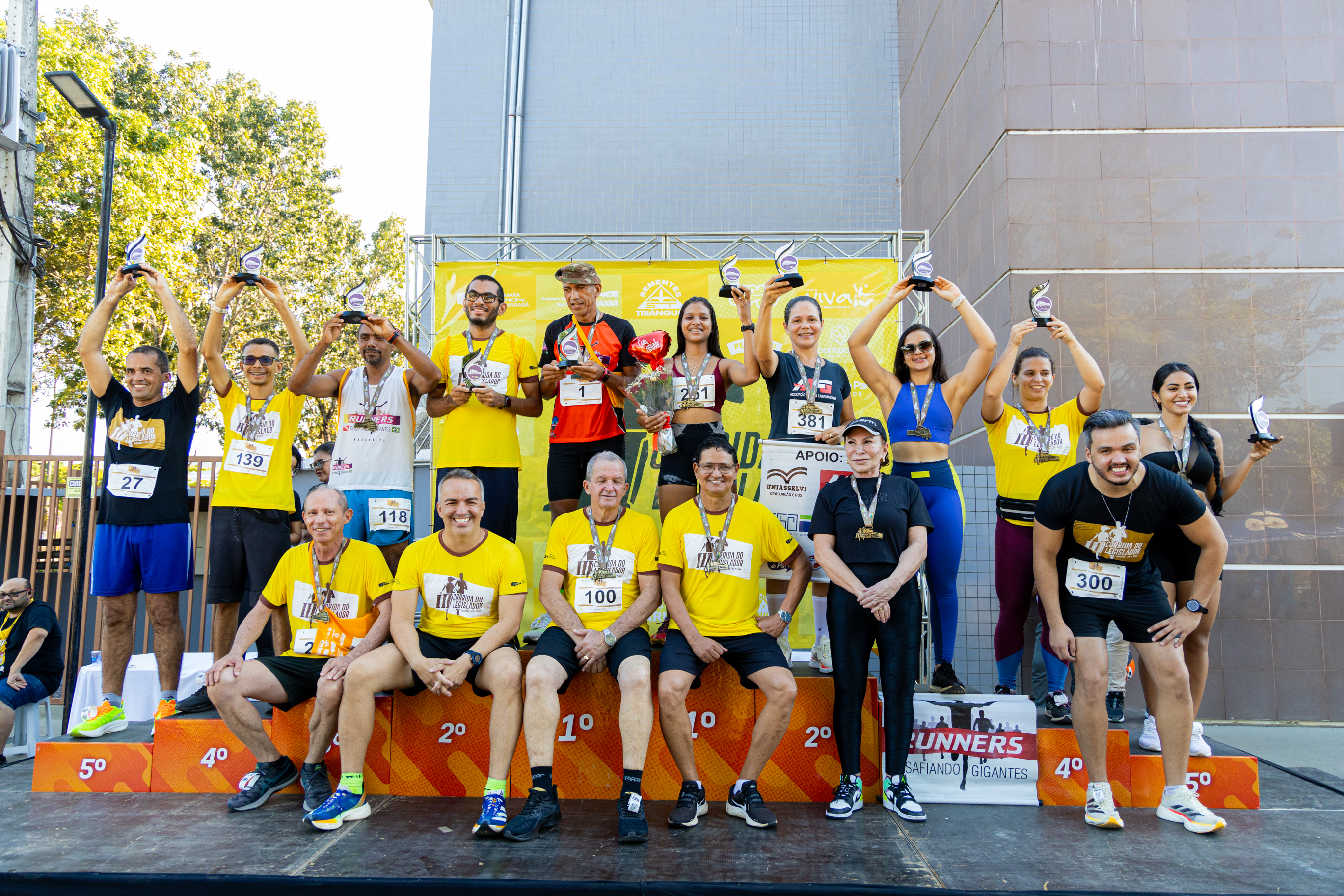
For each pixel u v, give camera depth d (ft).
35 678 15.62
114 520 13.26
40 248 28.60
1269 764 14.65
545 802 10.48
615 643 11.44
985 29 21.84
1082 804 11.84
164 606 13.26
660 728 11.97
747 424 18.29
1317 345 19.67
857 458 11.73
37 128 34.01
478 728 12.19
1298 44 20.40
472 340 14.37
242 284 14.08
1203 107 20.40
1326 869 9.50
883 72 28.35
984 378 13.43
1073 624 11.25
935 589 12.95
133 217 39.50
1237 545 19.26
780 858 9.73
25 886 9.12
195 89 53.36
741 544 11.92
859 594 11.06
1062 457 13.25
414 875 9.12
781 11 28.63
